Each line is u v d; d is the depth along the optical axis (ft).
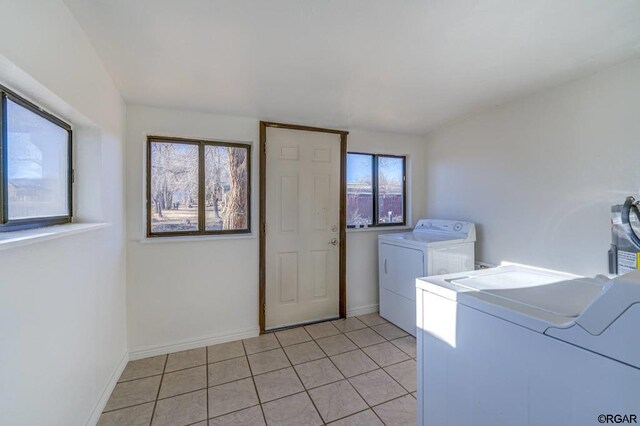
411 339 8.27
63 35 3.82
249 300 8.44
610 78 5.83
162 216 7.69
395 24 4.31
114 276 6.23
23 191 3.74
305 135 9.29
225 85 6.32
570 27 4.45
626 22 4.35
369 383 6.24
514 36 4.69
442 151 10.18
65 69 3.88
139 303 7.27
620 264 5.12
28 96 3.69
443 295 3.71
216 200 8.27
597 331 2.27
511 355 2.90
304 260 9.33
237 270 8.29
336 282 9.81
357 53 5.13
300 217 9.24
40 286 3.48
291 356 7.35
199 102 7.22
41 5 3.32
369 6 3.89
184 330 7.71
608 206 5.90
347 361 7.11
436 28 4.42
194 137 7.84
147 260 7.36
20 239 2.84
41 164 4.17
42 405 3.50
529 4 3.92
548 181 6.97
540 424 2.65
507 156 7.91
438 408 3.77
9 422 2.92
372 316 9.98
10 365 2.95
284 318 9.09
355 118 8.80
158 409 5.45
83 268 4.64
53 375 3.75
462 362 3.43
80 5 3.83
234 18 4.11
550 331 2.57
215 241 8.05
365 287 10.27
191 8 3.89
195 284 7.83
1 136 3.25
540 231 7.16
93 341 5.03
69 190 5.07
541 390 2.64
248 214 8.64
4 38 2.74
